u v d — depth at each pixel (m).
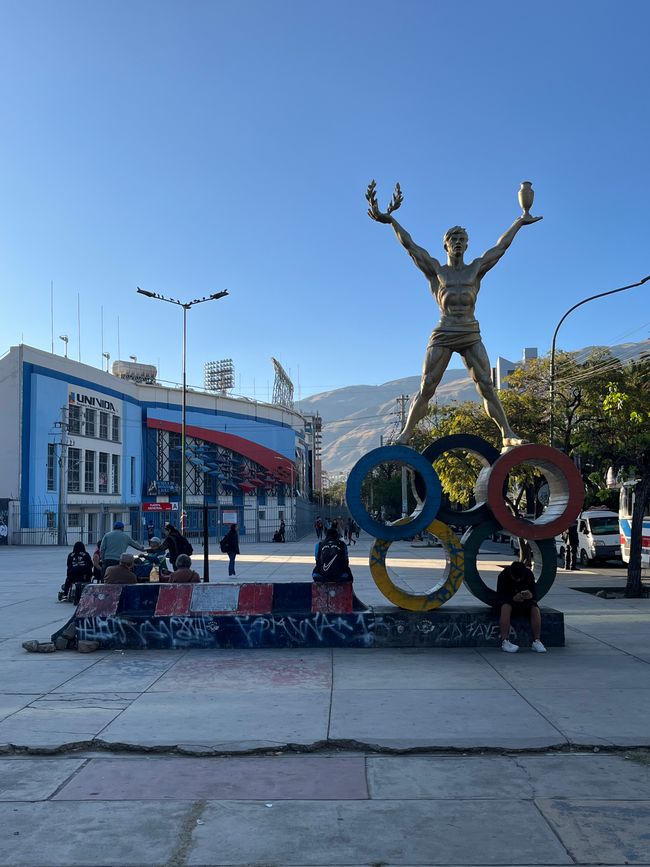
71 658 10.08
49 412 50.84
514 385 27.69
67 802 5.22
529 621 10.52
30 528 47.91
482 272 11.81
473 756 6.13
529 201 11.87
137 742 6.41
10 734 6.68
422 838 4.59
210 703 7.70
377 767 5.88
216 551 39.56
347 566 11.09
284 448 78.25
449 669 9.18
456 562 10.80
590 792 5.31
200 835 4.67
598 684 8.37
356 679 8.70
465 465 28.14
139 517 52.75
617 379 22.97
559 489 11.41
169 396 68.69
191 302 39.47
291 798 5.26
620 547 27.84
